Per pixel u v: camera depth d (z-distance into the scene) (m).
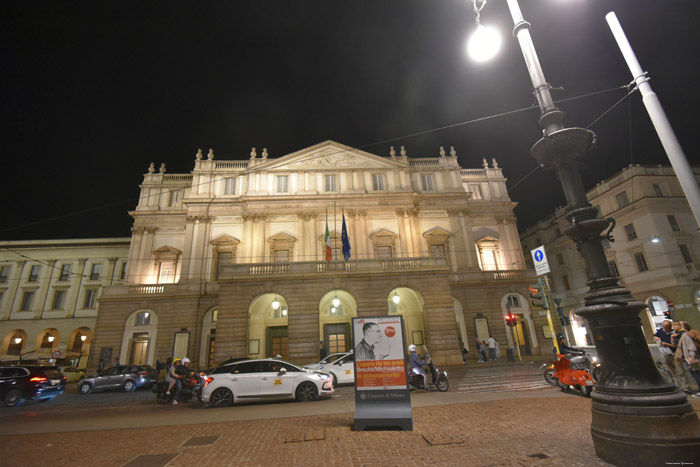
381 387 8.30
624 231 32.94
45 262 40.53
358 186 34.62
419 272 26.09
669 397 4.77
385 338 8.58
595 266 5.74
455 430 7.71
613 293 5.38
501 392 13.26
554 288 41.44
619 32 8.60
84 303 39.19
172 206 36.00
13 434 9.34
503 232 36.72
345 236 27.14
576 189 6.11
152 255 34.03
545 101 6.65
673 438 4.56
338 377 17.91
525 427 7.64
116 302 31.02
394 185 35.03
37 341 37.91
